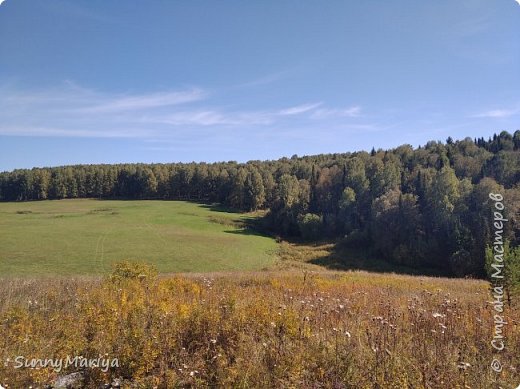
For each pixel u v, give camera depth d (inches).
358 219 2573.8
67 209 3196.4
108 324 206.8
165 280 477.4
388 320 225.6
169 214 3070.9
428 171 2465.6
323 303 297.6
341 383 154.8
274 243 2393.0
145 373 173.3
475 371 163.5
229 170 4131.4
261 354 173.8
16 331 210.1
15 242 1834.4
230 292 338.0
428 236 1888.5
